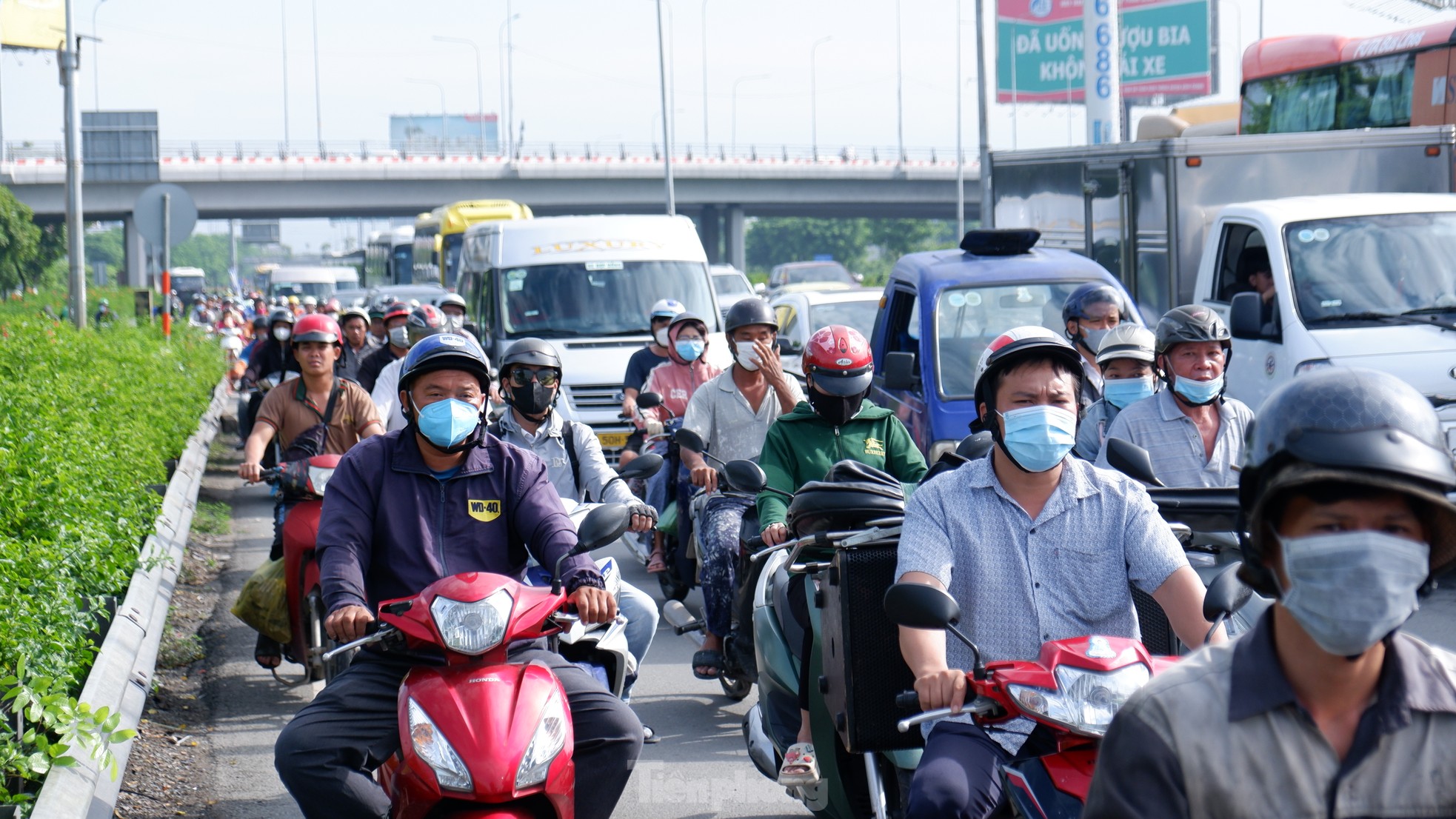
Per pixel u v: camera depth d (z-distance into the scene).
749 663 8.34
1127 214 17.11
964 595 4.72
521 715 4.81
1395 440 2.44
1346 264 13.30
